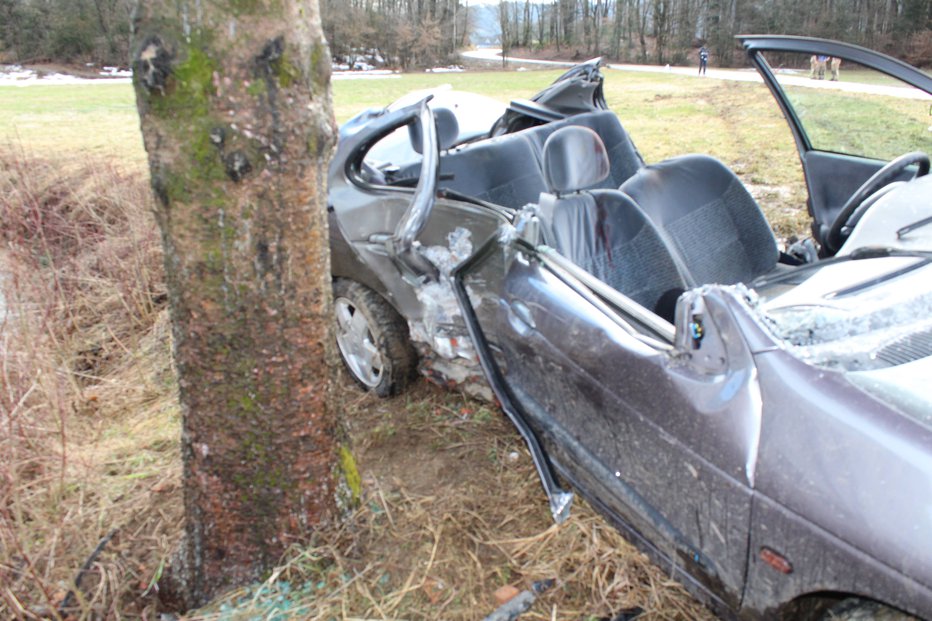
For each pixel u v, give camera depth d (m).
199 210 2.05
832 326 2.00
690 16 50.34
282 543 2.52
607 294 2.35
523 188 4.36
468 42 72.81
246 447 2.35
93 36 46.59
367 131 3.64
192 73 1.91
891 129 3.51
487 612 2.40
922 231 2.61
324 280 2.31
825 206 3.87
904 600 1.46
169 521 2.89
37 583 2.36
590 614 2.37
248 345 2.21
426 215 3.10
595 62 5.07
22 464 3.04
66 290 5.01
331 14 52.22
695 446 1.89
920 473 1.50
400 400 3.79
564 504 2.37
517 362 2.68
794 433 1.68
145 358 4.59
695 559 1.98
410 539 2.72
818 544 1.61
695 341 1.95
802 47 3.59
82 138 12.52
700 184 3.49
